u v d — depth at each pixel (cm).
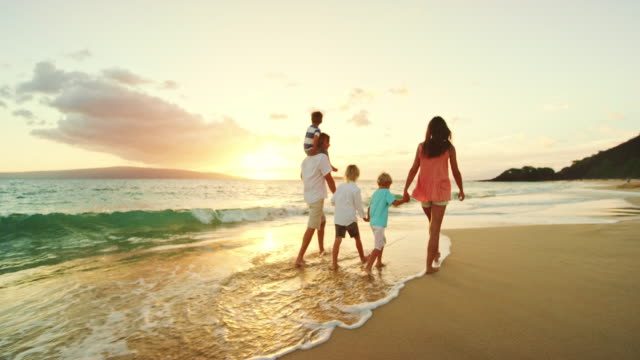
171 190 3578
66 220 699
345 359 188
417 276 345
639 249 451
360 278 350
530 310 251
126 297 300
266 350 201
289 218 1028
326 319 246
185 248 524
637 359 178
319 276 361
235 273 376
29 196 2241
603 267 366
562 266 372
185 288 324
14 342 218
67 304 284
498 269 367
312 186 423
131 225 771
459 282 325
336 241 401
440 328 225
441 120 384
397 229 706
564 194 2481
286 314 257
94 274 376
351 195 406
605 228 629
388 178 404
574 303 262
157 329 234
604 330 214
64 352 204
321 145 445
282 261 434
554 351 189
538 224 755
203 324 242
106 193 2705
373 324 233
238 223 898
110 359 194
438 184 368
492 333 215
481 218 923
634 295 278
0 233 619
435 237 365
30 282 344
